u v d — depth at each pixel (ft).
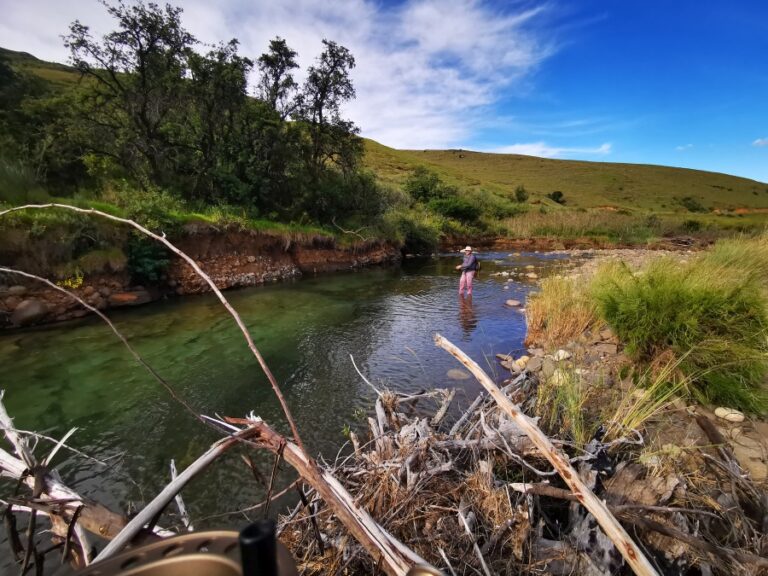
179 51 51.13
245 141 63.57
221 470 13.46
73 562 5.57
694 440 11.33
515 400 13.12
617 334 20.02
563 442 9.60
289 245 58.85
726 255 32.71
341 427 16.26
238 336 28.09
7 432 6.30
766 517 8.60
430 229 97.35
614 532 5.19
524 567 7.13
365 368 22.61
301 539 7.51
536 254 94.53
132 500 12.17
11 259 29.22
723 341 15.67
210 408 17.93
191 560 2.63
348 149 83.92
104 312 33.83
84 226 34.06
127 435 15.79
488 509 8.09
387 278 58.65
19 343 25.62
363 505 7.82
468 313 36.11
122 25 46.44
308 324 32.01
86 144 51.31
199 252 45.70
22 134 49.14
